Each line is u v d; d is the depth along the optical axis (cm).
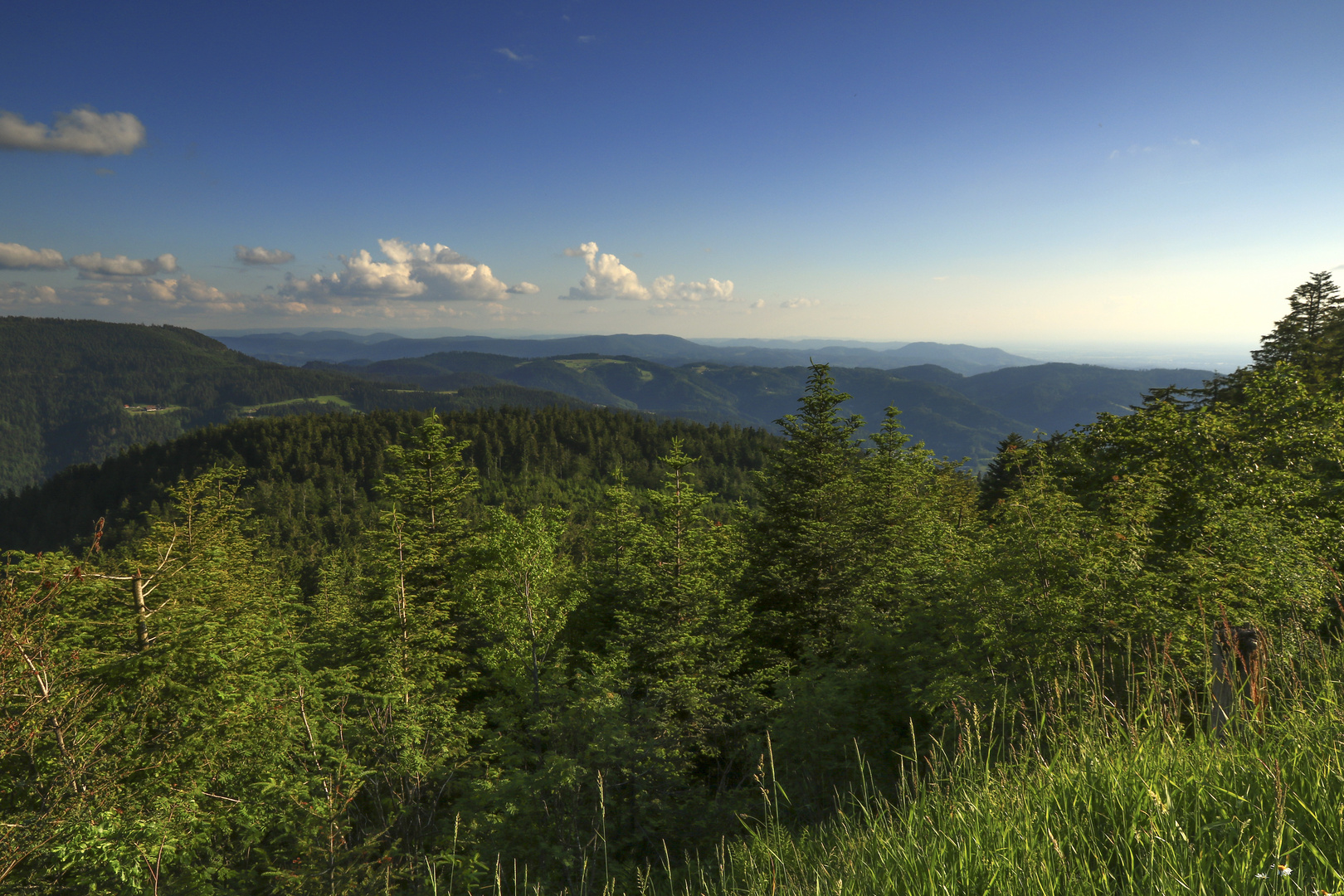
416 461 2750
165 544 1362
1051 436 2258
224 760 1184
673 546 1877
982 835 259
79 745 990
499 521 2177
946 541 1731
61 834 876
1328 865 194
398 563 1962
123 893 931
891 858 267
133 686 1112
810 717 1235
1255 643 356
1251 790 245
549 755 1262
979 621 1077
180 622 1227
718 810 1206
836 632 1859
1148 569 1037
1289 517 1326
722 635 1823
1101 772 282
